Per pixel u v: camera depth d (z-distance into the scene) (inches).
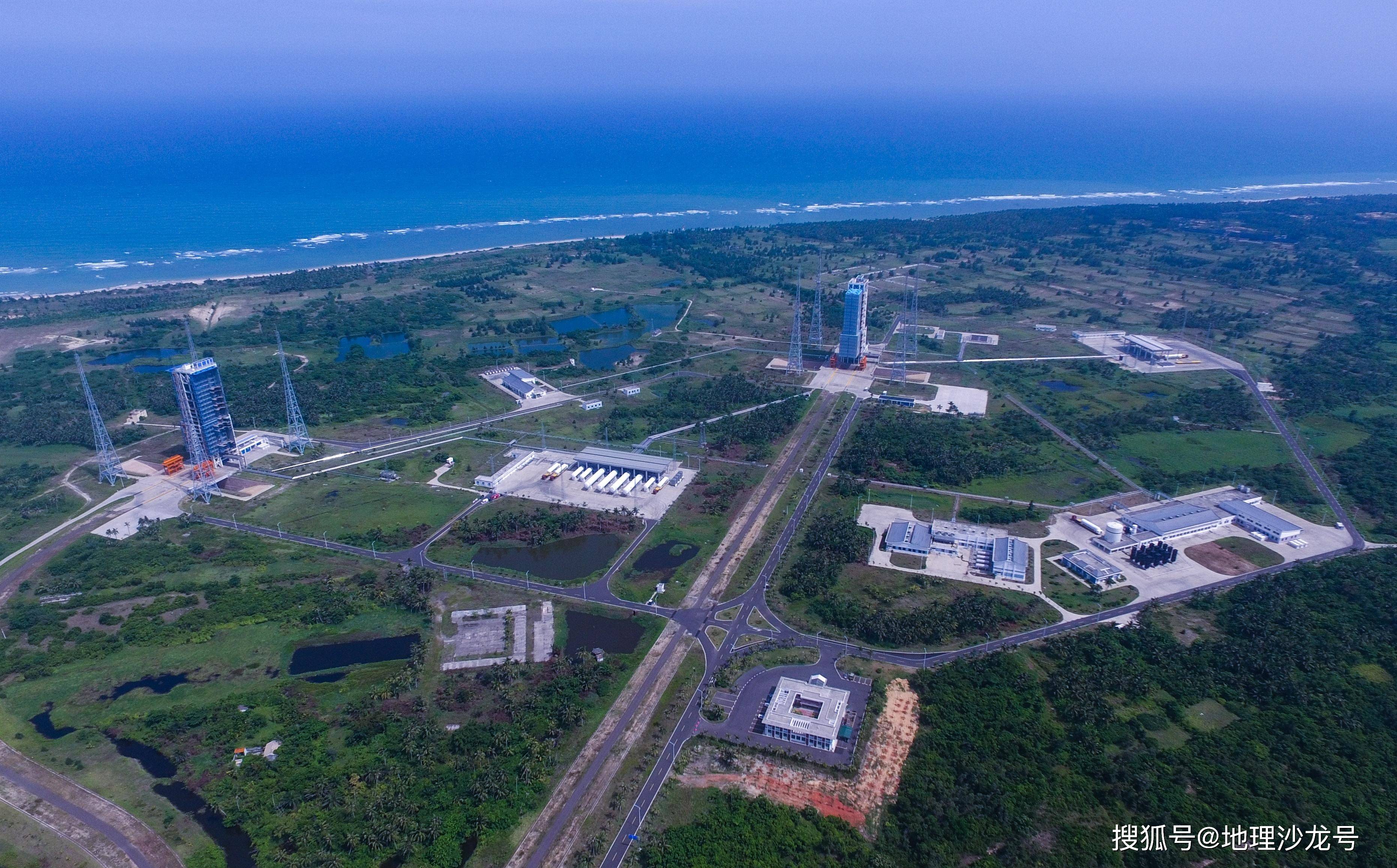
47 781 6328.7
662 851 5625.0
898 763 6437.0
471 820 5900.6
